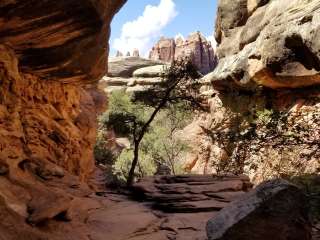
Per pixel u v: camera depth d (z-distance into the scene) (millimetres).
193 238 8492
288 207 5980
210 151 30422
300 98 22875
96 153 31625
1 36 9914
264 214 5992
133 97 22125
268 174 17297
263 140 8133
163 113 34000
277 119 8141
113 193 14750
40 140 13695
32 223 7016
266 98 25641
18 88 11414
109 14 11750
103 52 15031
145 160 29016
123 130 24656
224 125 27891
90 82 17453
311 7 20438
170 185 14141
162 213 11102
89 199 11195
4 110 10586
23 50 11336
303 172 12750
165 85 20875
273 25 23312
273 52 22500
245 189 14727
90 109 24531
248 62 25688
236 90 29000
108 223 9289
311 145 7996
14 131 10906
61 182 11414
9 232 6359
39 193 8086
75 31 10789
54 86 15820
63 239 7195
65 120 16234
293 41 21031
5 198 6980
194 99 21781
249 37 28062
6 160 8742
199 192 12992
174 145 32594
